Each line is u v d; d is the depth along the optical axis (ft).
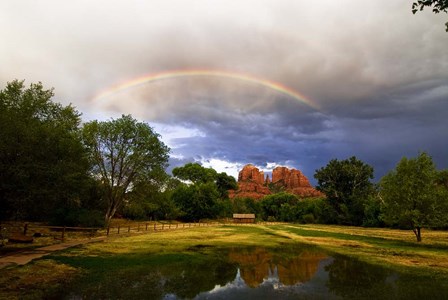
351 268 59.72
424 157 100.32
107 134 155.02
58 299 36.04
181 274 52.80
